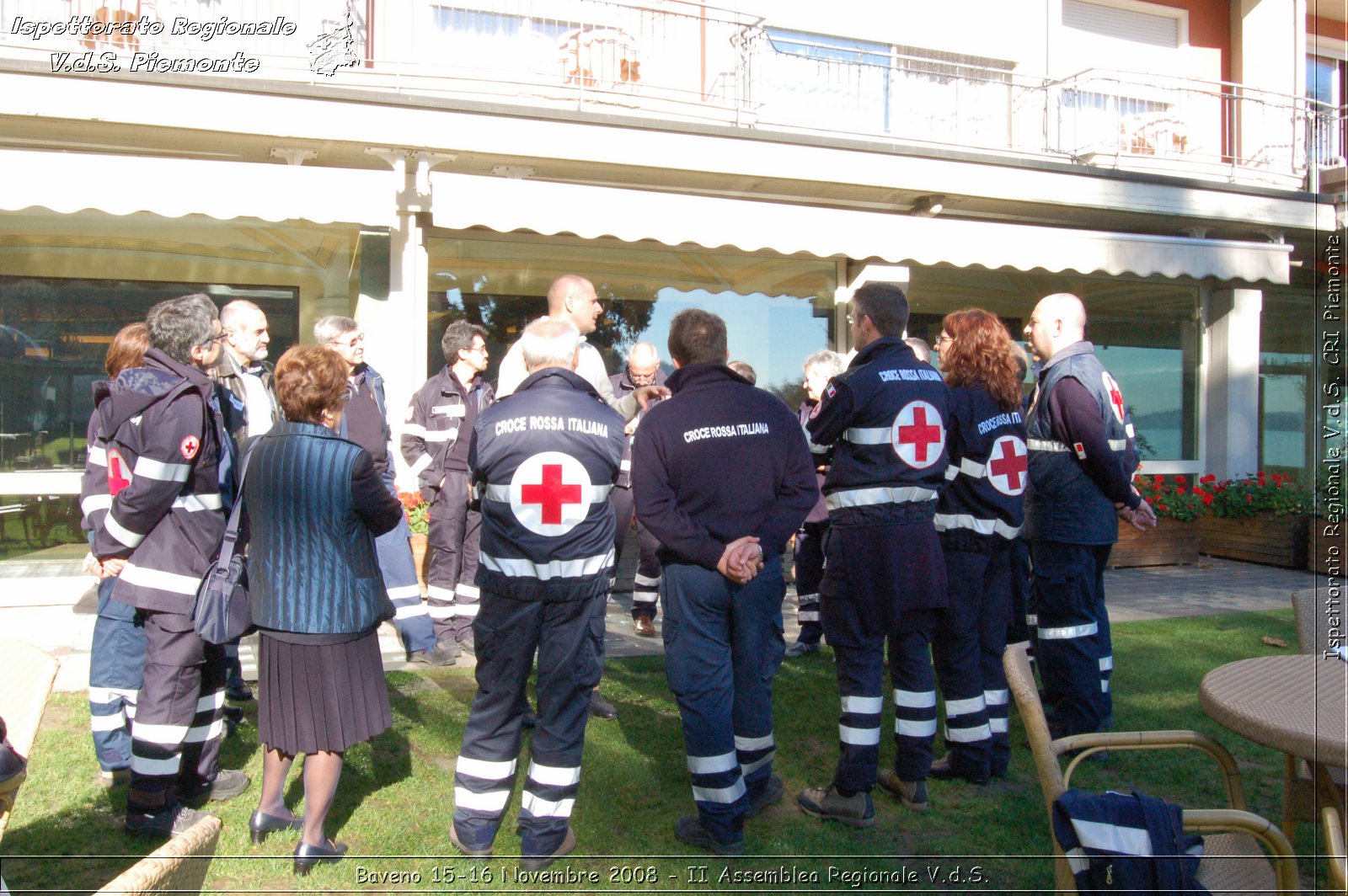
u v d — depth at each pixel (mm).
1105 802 2213
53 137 7184
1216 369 11656
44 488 7859
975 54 11461
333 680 3195
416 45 8812
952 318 4219
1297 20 12797
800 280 9797
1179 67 12695
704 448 3383
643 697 5070
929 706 3801
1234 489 10203
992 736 4180
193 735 3650
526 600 3248
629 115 8047
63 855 3283
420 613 5598
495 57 9078
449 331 5816
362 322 7621
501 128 7625
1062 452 4355
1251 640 6426
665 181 8914
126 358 3889
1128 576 9141
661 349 9352
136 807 3402
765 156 8602
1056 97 11820
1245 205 10633
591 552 3281
